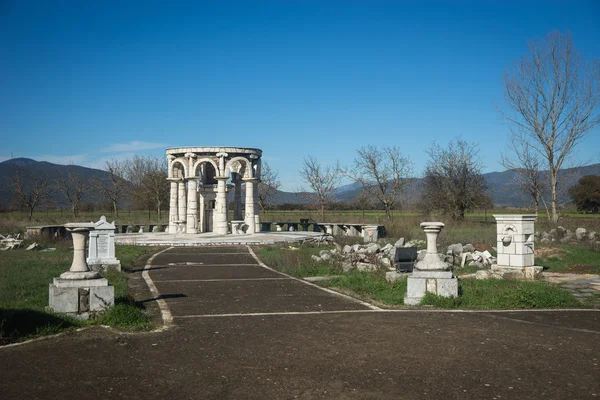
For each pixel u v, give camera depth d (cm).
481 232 2825
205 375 656
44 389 605
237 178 3900
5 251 2391
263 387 613
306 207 6625
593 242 2338
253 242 2961
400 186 5288
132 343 809
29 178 6156
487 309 1091
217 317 1007
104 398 578
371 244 2298
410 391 598
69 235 3300
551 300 1152
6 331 837
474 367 686
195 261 2130
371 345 794
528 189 4338
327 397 581
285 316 1016
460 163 4694
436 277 1141
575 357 730
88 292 950
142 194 6041
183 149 3628
